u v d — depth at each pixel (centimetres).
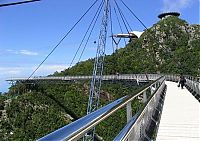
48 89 11550
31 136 8062
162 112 1547
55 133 241
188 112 1548
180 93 2834
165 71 11794
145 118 930
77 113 8769
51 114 8725
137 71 11269
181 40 15712
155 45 14462
